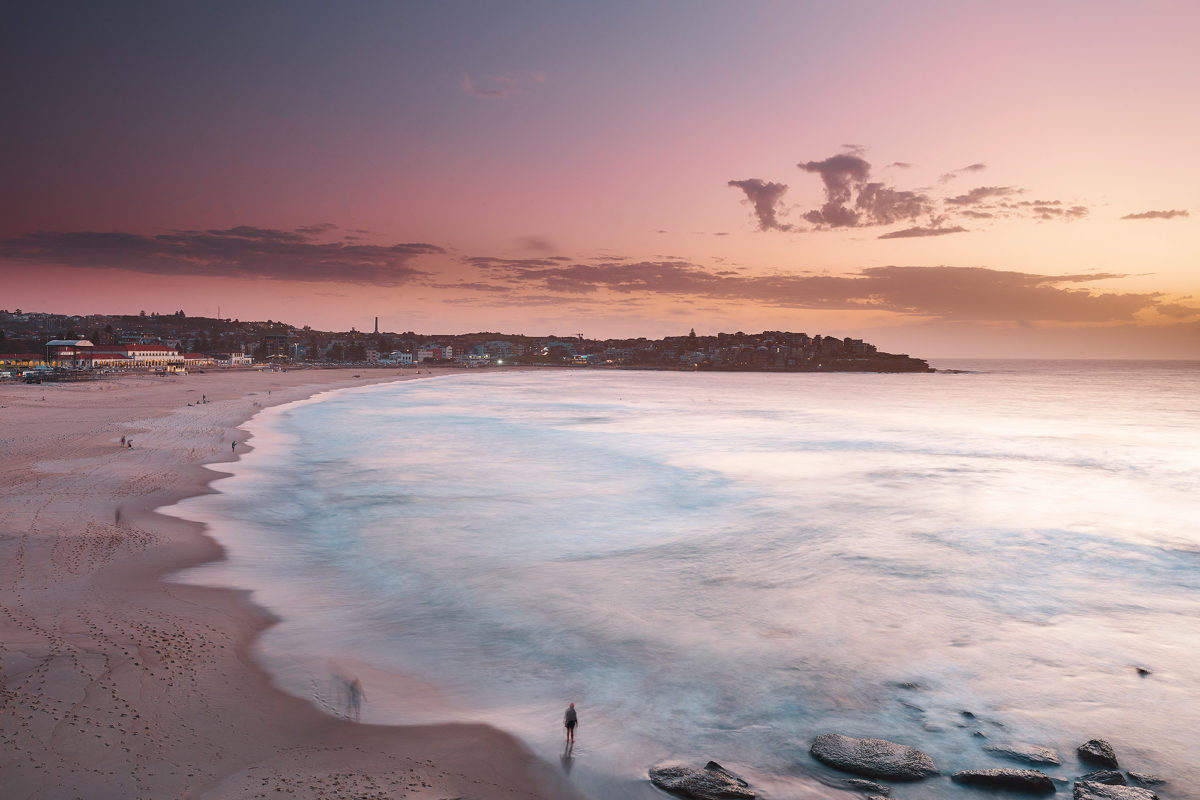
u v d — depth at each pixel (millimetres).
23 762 14164
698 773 15719
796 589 29609
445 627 24531
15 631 20812
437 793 14531
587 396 177125
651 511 44156
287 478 51656
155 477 47562
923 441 85500
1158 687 21234
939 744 17828
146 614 23250
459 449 70562
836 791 15625
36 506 37062
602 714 18781
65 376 152875
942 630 25516
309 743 16172
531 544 35844
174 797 13523
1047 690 20953
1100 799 15172
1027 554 35906
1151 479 59906
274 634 22859
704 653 22938
